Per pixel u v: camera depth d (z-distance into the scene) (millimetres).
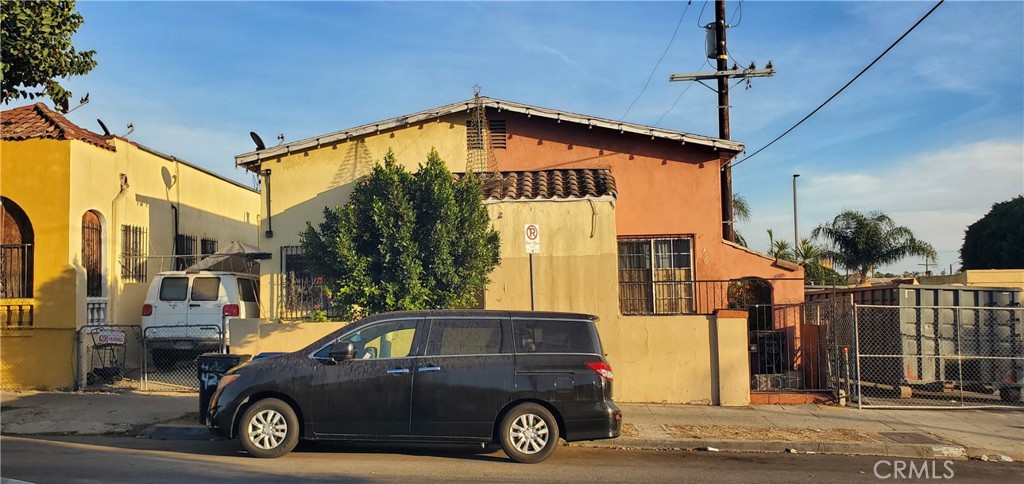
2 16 10148
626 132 15391
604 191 13602
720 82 18844
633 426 11070
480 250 12227
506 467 8773
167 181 18203
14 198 13641
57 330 13430
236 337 13312
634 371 13102
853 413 12359
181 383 13914
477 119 15328
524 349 9133
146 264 16875
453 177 14164
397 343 9133
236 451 9391
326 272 12391
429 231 12141
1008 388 13711
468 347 9117
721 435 10570
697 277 15328
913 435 10766
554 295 13461
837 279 31094
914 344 13945
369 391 8922
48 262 13555
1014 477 8938
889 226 29250
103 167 15016
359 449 9656
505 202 13664
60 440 10047
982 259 36156
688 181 15508
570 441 9164
